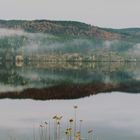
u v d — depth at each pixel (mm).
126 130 31109
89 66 166375
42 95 56688
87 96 55062
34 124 32906
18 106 44781
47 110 41281
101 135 29062
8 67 153875
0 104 46719
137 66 169625
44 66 164875
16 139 27094
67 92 61031
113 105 45656
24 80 83938
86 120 34844
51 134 26578
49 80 83375
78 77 92750
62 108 42688
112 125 32969
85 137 27688
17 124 33094
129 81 81250
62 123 32375
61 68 145250
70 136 22953
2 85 72062
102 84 74375
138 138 28562
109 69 138750
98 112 39969
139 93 59344
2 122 34125
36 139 26641
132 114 38844
